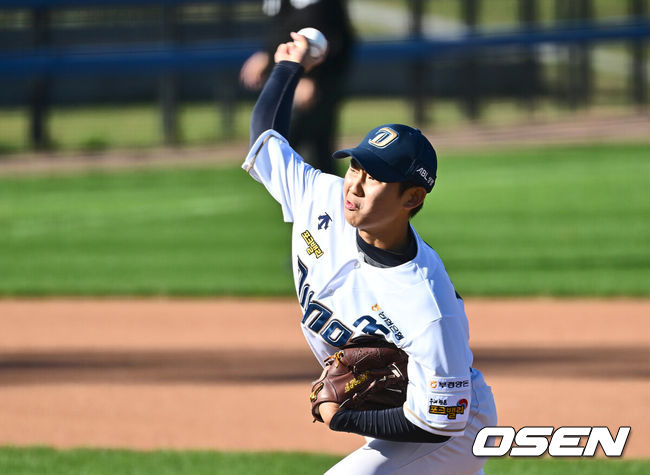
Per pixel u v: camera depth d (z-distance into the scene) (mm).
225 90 79125
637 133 75625
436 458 10766
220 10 78500
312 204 11070
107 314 31844
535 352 26109
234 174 64750
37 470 17078
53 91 97938
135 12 82438
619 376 23578
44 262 40281
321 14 31469
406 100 97500
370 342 10523
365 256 10305
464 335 10289
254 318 30969
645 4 98688
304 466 17312
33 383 23656
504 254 39312
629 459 17641
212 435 19609
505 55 90000
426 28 134375
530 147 71312
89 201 56469
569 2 83375
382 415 10242
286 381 23672
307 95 26719
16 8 72250
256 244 43625
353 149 9859
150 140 79375
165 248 42969
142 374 24406
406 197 9922
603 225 45281
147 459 17703
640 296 32812
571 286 33812
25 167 68875
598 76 116188
